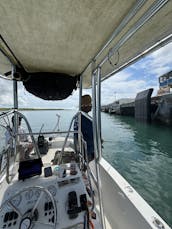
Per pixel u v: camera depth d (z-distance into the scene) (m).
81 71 2.39
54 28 1.15
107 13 0.95
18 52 1.66
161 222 1.09
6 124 1.81
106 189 1.83
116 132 15.20
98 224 1.37
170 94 14.95
